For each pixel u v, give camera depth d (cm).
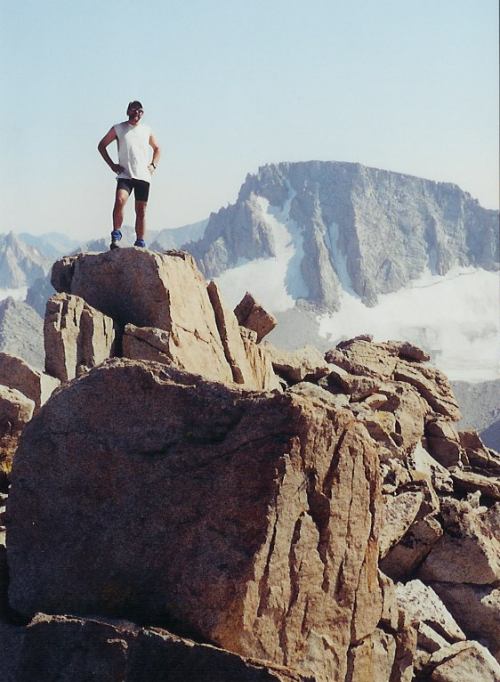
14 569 1020
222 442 988
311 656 966
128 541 980
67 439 1048
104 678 888
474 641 1312
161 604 939
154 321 1745
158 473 998
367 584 1028
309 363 2261
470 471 2266
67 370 1617
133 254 1764
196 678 875
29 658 913
